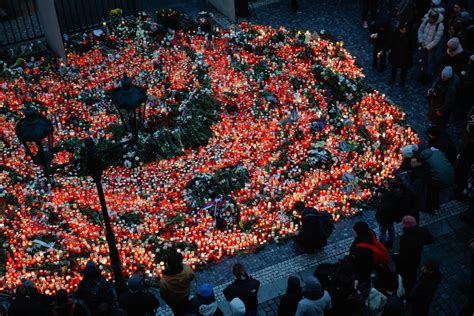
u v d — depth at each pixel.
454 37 19.41
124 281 13.77
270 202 16.39
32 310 12.16
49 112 19.53
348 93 19.86
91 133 18.66
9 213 16.27
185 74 20.92
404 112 19.53
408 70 21.34
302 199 16.44
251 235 15.48
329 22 23.86
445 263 14.92
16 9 24.98
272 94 19.81
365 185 16.88
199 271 14.84
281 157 17.64
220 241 15.34
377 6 23.17
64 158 17.73
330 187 16.69
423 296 12.41
